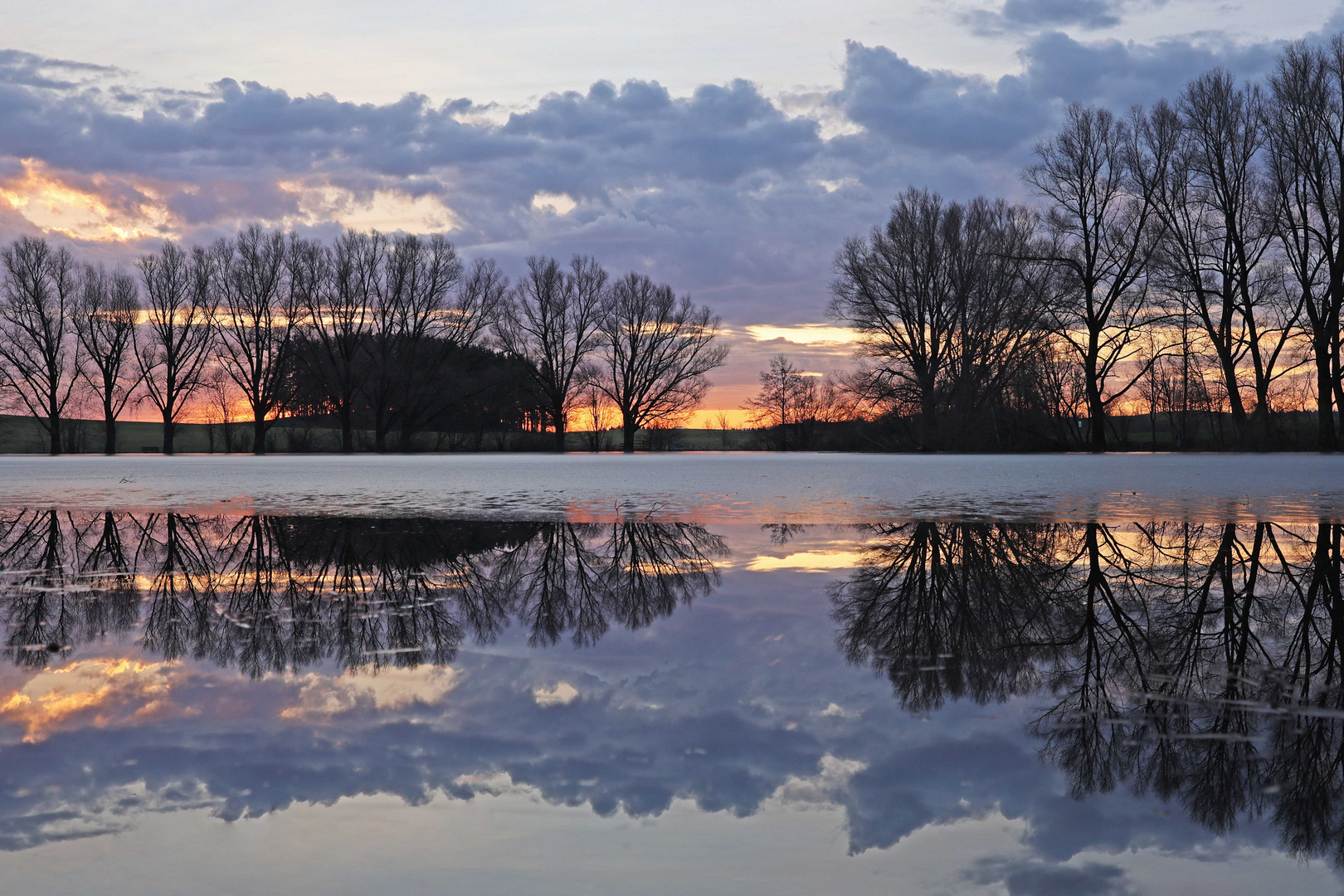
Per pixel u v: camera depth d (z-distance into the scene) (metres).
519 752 3.97
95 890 2.82
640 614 6.87
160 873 2.93
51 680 5.15
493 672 5.30
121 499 18.44
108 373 59.59
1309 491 18.64
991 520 13.12
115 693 4.90
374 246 62.69
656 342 68.19
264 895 2.78
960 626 6.38
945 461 36.53
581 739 4.14
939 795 3.51
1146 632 6.12
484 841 3.14
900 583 7.98
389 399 64.25
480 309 64.94
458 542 11.15
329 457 55.03
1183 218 42.47
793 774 3.71
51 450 59.53
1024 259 44.19
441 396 64.75
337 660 5.59
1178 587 7.70
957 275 47.56
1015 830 3.21
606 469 33.19
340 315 62.34
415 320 64.12
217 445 79.56
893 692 4.84
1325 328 39.22
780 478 25.03
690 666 5.39
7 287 57.44
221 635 6.25
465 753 3.98
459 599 7.51
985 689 4.89
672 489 20.78
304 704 4.68
